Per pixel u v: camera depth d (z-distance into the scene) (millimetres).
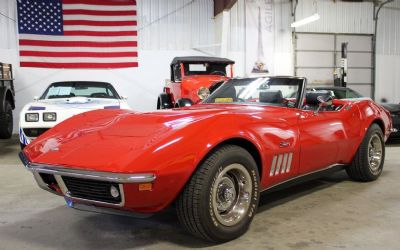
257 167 2520
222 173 2234
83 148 2227
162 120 2410
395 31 13852
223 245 2287
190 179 2164
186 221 2213
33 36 10188
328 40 13188
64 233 2545
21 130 5078
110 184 2031
